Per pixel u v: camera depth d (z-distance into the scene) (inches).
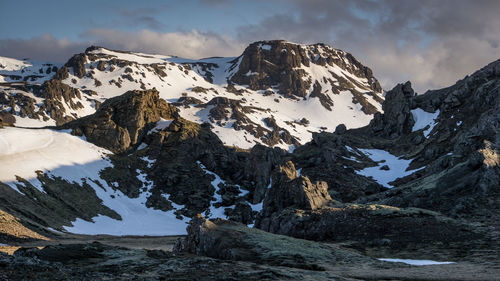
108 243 4598.9
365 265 2536.9
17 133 7121.1
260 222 5231.3
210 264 2150.6
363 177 6924.2
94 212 6131.9
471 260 2721.5
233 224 3307.1
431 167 5949.8
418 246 3275.1
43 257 2249.0
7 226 4269.2
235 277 1854.1
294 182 5098.4
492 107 6875.0
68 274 1694.1
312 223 4170.8
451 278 1994.3
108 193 6845.5
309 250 2864.2
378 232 3708.2
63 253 2378.2
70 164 6953.7
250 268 2107.5
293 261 2581.2
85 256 2391.7
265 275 1889.8
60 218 5467.5
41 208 5398.6
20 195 5398.6
